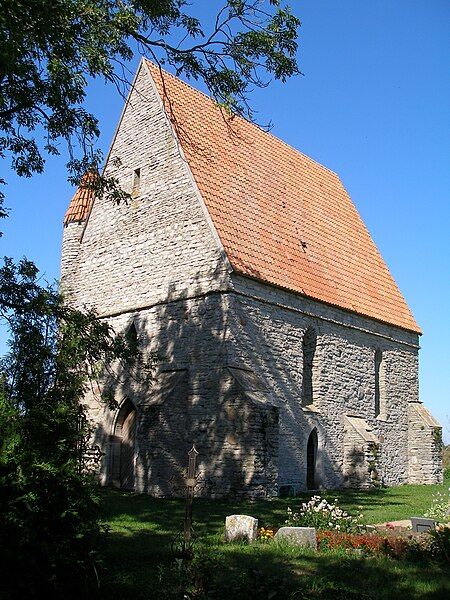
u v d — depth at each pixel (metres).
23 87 14.05
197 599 7.70
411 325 29.53
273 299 21.25
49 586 7.02
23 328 14.90
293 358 21.84
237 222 21.75
